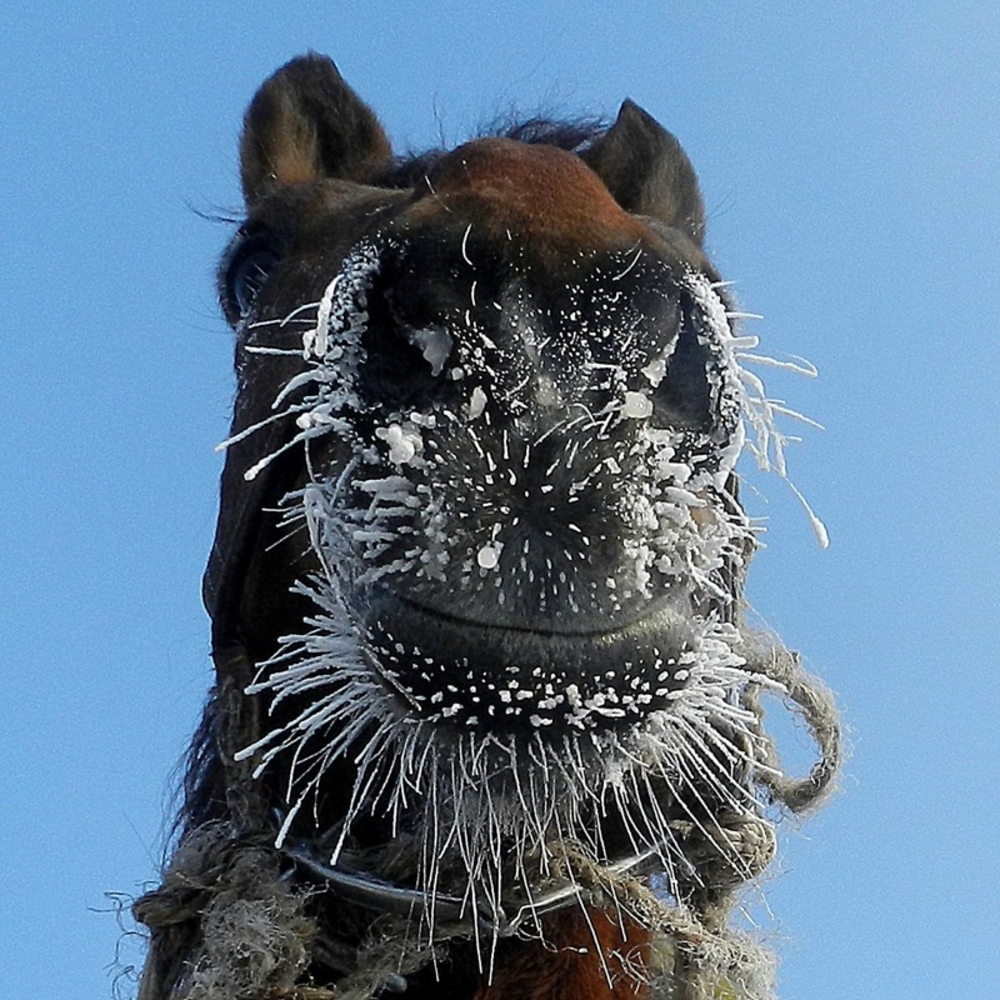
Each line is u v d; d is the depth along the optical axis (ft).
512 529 2.77
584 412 2.78
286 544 3.32
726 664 3.06
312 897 3.35
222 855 3.33
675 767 3.21
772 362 3.00
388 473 2.85
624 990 3.44
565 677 2.78
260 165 4.08
